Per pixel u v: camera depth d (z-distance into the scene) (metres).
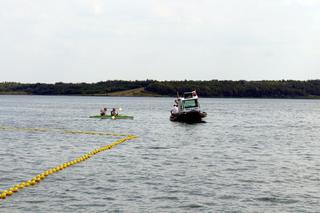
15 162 43.91
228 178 37.12
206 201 30.28
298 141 66.38
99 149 52.97
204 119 115.88
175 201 30.17
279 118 129.38
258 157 48.91
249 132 80.25
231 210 28.53
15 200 29.94
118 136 70.81
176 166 42.34
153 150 53.66
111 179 36.19
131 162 44.44
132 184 34.53
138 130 81.44
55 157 47.72
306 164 44.59
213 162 44.94
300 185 34.97
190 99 95.81
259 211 28.42
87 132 76.94
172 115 101.94
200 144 60.25
